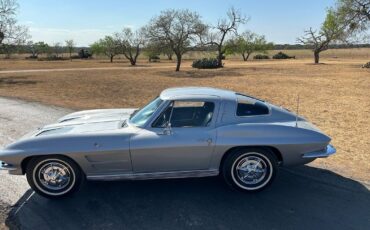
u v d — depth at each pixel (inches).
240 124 183.5
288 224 156.5
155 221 160.9
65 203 180.2
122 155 178.4
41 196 188.1
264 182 187.6
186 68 1758.1
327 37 2047.2
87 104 526.6
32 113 439.8
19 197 188.2
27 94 674.2
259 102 195.9
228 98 189.8
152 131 181.6
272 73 1295.5
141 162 181.0
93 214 168.6
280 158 189.5
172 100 185.6
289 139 181.3
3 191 195.8
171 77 1157.1
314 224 156.3
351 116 424.2
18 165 177.5
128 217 164.9
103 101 566.6
